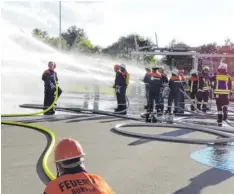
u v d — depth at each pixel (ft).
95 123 32.37
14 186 15.52
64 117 35.65
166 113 40.24
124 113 39.60
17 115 35.37
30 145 22.76
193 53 56.65
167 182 16.63
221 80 33.65
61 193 7.24
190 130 30.71
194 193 15.33
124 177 17.17
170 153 22.15
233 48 57.57
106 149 22.61
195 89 45.80
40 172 17.52
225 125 35.24
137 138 26.30
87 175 7.60
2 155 20.24
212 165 19.72
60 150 7.63
